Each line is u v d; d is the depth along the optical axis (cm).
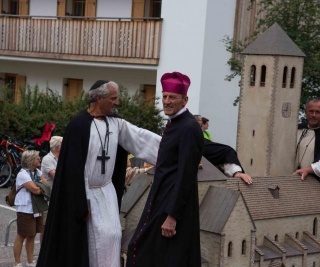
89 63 2206
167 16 2055
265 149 759
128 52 2125
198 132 549
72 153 586
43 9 2433
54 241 593
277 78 753
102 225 592
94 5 2336
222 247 592
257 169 765
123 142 612
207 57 2016
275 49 752
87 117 595
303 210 686
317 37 1495
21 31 2334
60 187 593
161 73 2075
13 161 1694
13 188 982
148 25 2086
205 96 2027
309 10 1484
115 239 597
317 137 773
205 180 619
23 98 1883
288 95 770
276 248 649
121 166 618
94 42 2189
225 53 2059
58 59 2264
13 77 2541
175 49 2044
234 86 2108
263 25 1573
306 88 1473
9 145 1691
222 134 2098
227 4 2038
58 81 2416
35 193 962
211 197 615
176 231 545
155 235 554
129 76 2267
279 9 1518
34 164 972
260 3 1622
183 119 555
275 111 757
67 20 2242
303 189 702
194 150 544
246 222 614
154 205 559
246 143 773
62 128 1812
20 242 970
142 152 608
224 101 2088
